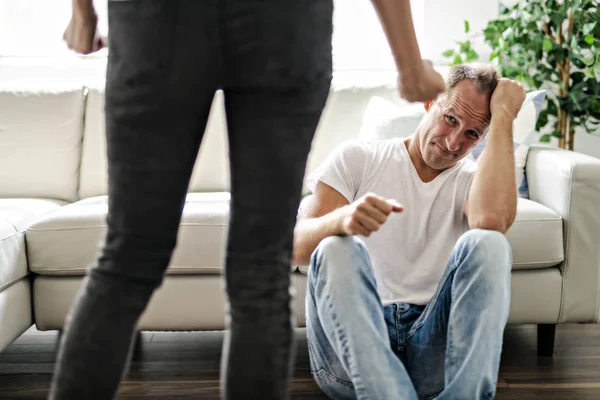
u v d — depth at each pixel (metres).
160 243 0.90
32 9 3.40
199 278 2.21
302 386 2.11
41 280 2.21
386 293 1.75
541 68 2.98
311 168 2.73
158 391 2.07
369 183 1.79
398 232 1.75
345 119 2.76
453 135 1.68
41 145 2.77
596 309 2.25
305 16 0.87
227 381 0.90
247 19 0.84
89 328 0.87
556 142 3.29
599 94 2.91
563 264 2.25
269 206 0.90
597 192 2.21
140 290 0.89
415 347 1.66
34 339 2.55
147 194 0.88
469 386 1.44
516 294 2.23
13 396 2.05
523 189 2.52
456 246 1.56
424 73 1.02
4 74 3.23
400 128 2.48
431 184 1.77
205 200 2.40
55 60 3.35
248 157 0.89
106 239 0.91
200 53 0.85
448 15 3.26
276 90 0.87
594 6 2.93
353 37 3.43
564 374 2.19
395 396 1.39
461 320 1.49
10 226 2.13
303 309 2.21
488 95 1.71
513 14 3.19
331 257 1.46
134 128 0.87
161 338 2.55
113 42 0.88
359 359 1.40
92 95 2.86
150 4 0.85
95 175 2.78
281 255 0.91
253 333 0.89
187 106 0.87
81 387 0.86
